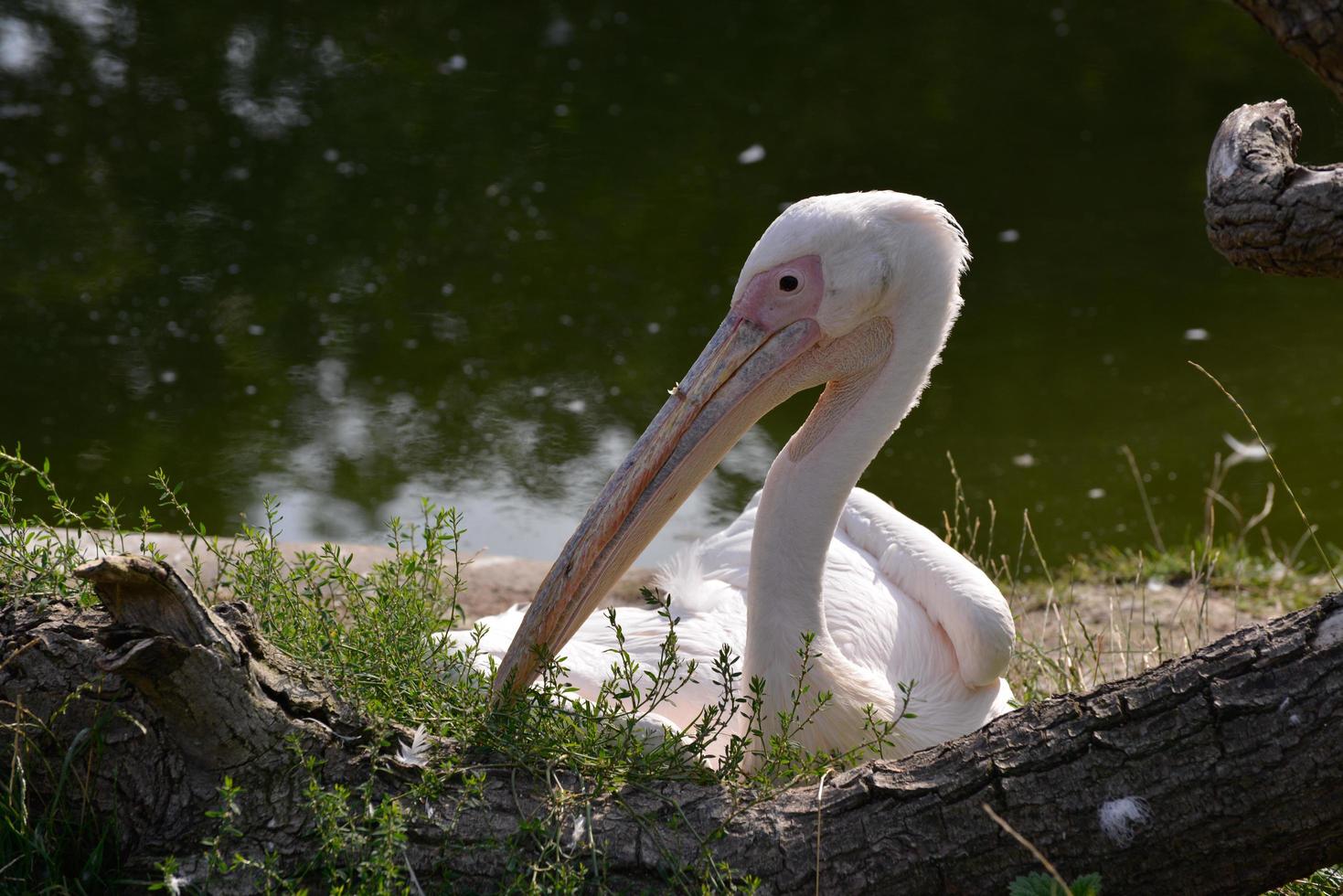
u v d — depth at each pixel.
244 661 4.37
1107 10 27.86
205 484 12.98
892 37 26.88
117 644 4.21
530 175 21.06
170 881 4.19
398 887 4.45
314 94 23.55
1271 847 4.35
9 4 25.94
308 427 14.21
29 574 5.18
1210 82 24.34
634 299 17.28
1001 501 12.81
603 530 5.87
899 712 6.03
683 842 4.56
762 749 5.69
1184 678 4.45
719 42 26.62
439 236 18.97
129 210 19.27
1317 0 4.04
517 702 4.93
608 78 24.84
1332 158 11.55
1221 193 4.79
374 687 4.90
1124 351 16.05
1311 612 4.47
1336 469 13.23
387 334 16.30
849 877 4.48
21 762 4.59
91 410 14.31
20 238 18.27
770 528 5.76
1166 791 4.36
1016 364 15.77
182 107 22.62
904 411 5.96
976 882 4.45
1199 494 12.90
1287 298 17.31
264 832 4.46
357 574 5.48
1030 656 8.07
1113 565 11.27
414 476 13.27
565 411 14.70
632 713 4.90
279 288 17.34
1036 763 4.46
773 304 5.91
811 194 20.44
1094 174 21.16
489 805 4.60
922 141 22.33
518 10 27.67
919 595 6.62
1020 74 25.03
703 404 5.96
